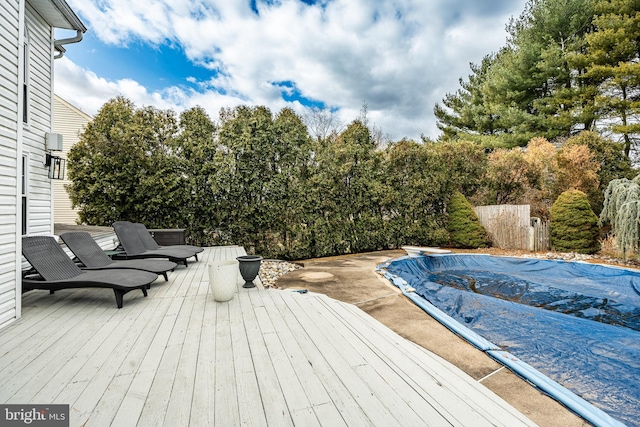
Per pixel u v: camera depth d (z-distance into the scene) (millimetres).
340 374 2352
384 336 3107
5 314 3246
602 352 3670
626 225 8531
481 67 20656
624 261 8883
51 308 3832
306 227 10273
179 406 1929
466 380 2402
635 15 13289
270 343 2875
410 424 1807
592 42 13891
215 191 8906
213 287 4090
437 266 9617
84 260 4609
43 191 6324
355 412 1901
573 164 12594
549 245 11117
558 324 4539
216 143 9383
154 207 8594
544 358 3533
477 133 19172
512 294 6859
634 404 2738
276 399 2016
